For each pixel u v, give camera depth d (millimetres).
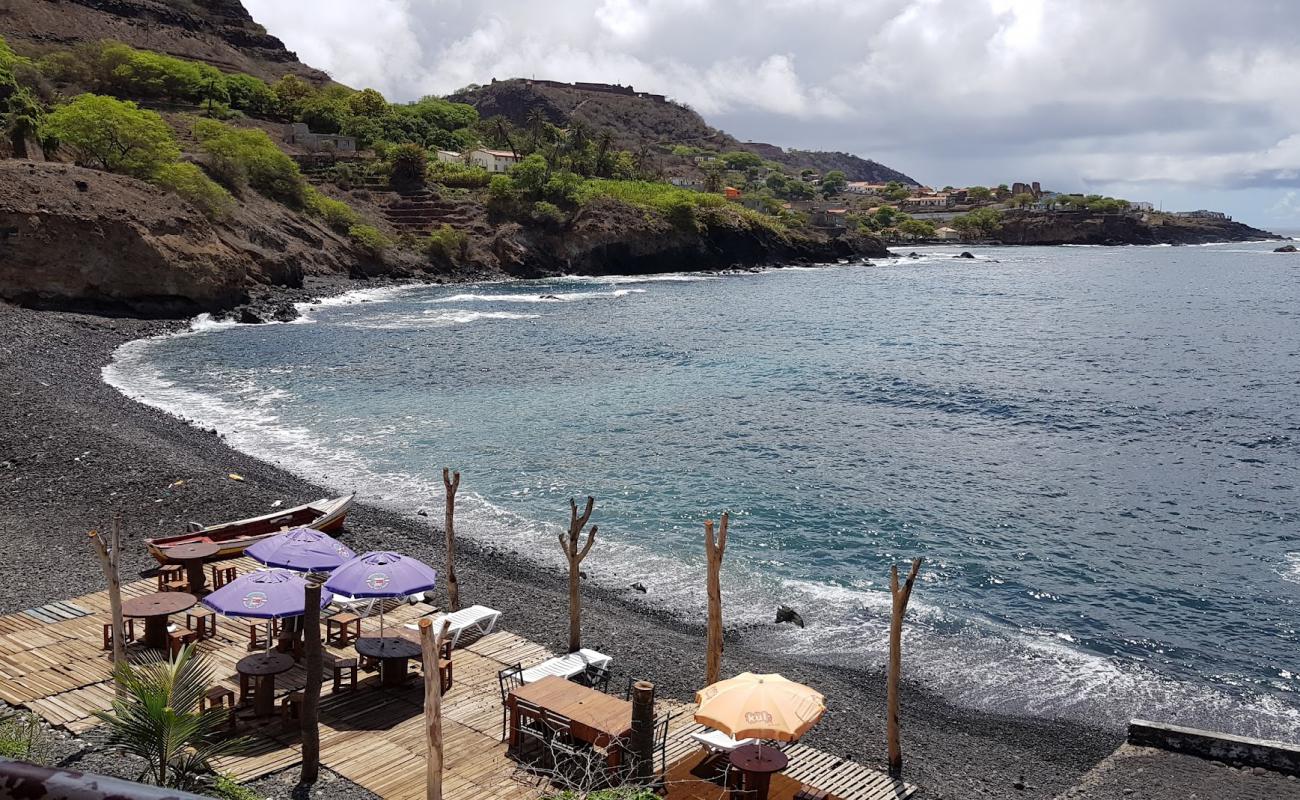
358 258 126000
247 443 44594
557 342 78438
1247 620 28547
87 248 77625
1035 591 30438
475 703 20188
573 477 41125
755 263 178875
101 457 37438
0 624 22594
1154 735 20750
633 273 157375
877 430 51125
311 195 128625
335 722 19172
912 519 36781
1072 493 40500
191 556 25375
